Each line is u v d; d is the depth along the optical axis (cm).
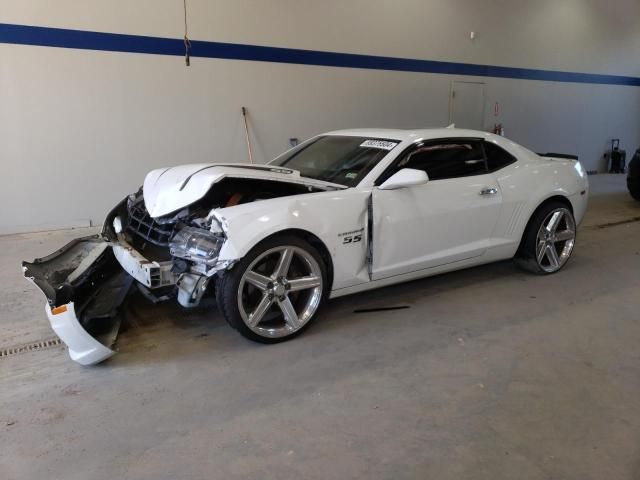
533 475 212
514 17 1081
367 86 900
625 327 360
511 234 434
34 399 266
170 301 401
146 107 700
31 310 388
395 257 365
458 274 474
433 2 950
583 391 276
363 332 348
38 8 611
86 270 348
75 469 214
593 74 1264
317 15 816
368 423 247
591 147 1323
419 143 383
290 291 327
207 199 344
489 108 1098
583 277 469
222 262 295
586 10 1206
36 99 629
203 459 221
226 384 282
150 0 674
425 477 210
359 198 342
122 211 405
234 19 742
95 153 677
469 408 260
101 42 653
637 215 773
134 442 232
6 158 627
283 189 357
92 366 301
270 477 210
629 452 227
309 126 850
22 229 650
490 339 339
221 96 755
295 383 283
